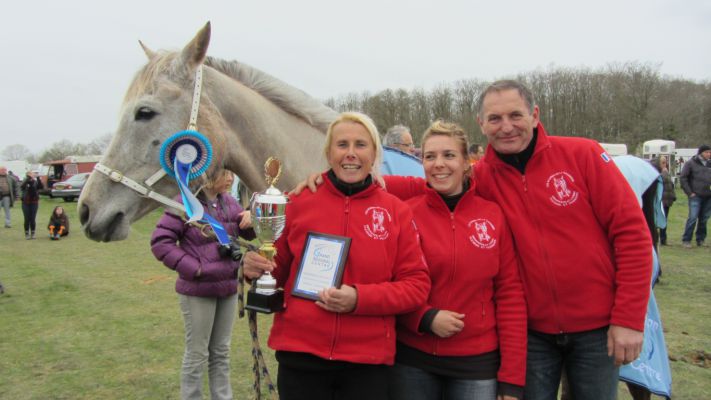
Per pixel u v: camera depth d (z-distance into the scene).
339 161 1.68
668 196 8.80
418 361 1.78
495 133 1.77
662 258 7.39
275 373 3.63
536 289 1.78
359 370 1.60
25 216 10.77
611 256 1.78
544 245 1.75
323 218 1.67
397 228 1.67
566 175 1.76
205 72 2.02
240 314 1.68
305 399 1.60
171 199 1.97
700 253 7.80
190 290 2.64
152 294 5.83
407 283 1.62
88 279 6.64
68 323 4.71
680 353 3.77
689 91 31.67
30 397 3.21
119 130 1.94
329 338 1.57
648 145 25.02
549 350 1.83
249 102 2.07
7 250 9.15
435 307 1.78
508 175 1.83
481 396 1.74
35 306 5.31
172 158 1.89
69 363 3.75
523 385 1.72
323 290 1.54
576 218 1.75
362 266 1.60
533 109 1.77
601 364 1.75
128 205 1.92
